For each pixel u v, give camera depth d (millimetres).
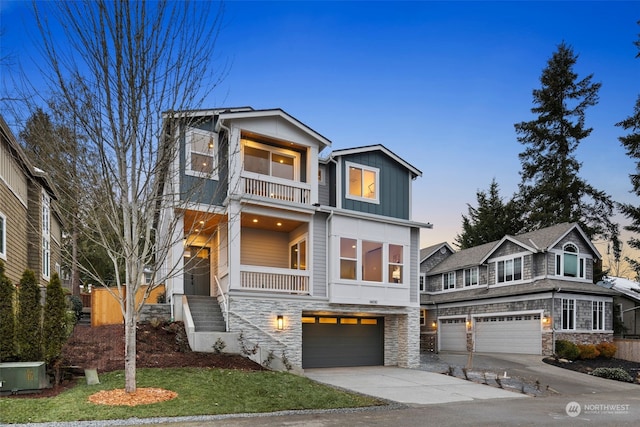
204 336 12305
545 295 21984
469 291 27641
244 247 16859
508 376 15867
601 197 35875
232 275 13938
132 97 8414
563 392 13570
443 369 16781
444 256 32594
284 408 8461
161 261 8734
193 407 7828
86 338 12242
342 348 16844
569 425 8469
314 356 16281
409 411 9266
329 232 16031
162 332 13062
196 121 12453
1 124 11156
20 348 9016
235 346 12609
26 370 8250
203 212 12367
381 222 17078
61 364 9672
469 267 27922
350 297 15867
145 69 8570
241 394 8961
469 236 40812
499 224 39344
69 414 7008
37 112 8797
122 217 9117
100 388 8539
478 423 8289
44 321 9273
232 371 10742
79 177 8578
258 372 11086
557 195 36875
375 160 17641
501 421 8562
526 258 24188
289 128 15836
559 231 24156
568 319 22031
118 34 8375
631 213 29641
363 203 17047
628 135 30562
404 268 17328
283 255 17547
